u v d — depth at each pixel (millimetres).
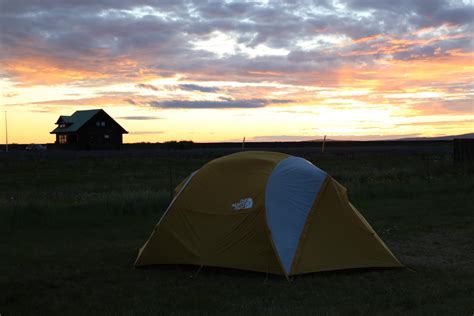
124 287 7477
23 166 38281
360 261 8125
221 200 8398
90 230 12305
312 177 8438
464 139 29781
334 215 8273
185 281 7723
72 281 7902
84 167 37656
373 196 17484
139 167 37656
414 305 6410
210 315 6109
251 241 7922
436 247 10078
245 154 8984
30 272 8438
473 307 6301
